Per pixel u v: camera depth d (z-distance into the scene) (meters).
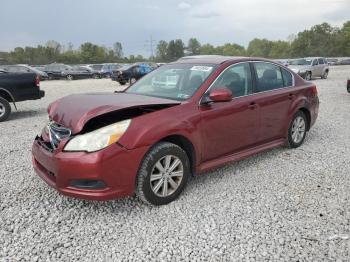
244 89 5.03
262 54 127.94
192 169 4.39
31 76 10.04
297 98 5.94
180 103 4.22
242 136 4.93
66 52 104.56
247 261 3.08
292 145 6.19
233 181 4.80
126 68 26.38
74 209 3.99
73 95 4.59
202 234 3.49
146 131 3.75
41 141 4.18
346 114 9.87
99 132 3.60
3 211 3.94
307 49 104.94
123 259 3.11
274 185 4.68
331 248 3.27
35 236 3.45
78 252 3.20
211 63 4.93
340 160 5.69
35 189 4.53
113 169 3.58
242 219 3.78
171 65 5.35
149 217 3.82
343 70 40.75
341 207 4.06
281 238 3.42
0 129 8.40
